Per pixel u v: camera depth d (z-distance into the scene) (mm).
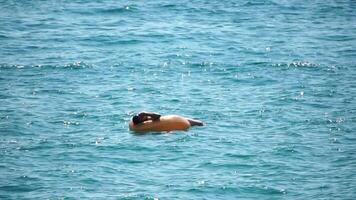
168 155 69688
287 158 69125
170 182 63781
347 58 106812
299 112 82125
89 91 89812
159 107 84062
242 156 69438
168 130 75625
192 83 93812
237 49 111250
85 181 63719
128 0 146625
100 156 69312
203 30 123688
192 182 63812
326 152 70562
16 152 69938
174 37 118562
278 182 64000
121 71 99125
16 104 84188
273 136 74750
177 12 137375
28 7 141375
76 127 77188
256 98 87375
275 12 139125
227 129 76812
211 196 61312
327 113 81750
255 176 65188
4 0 147500
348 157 69312
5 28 123812
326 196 61188
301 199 60812
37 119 79125
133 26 126312
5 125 77000
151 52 109250
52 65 101312
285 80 95188
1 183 62906
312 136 74812
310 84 93125
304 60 105062
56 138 73750
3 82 93188
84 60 104188
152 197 60812
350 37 120625
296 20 133000
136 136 74438
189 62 103562
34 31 122188
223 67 101125
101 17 133250
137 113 80062
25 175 64625
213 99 87062
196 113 82062
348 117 80375
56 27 125250
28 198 60219
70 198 60375
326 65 102562
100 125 77812
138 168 66750
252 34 121500
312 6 145250
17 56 106000
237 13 137375
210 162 68062
